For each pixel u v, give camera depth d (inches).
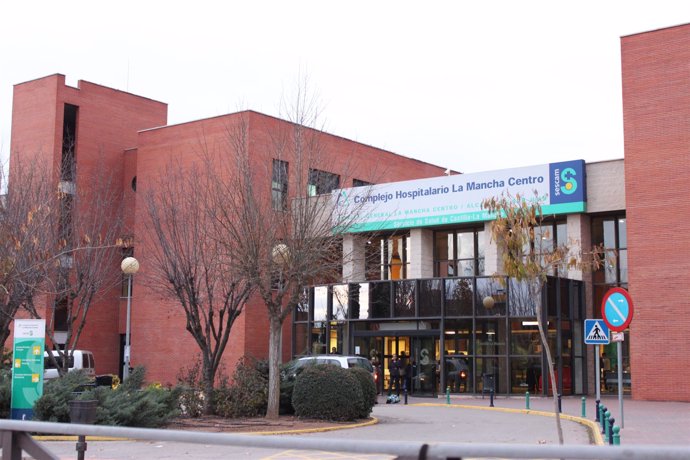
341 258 989.8
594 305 1300.4
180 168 1188.5
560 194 1268.5
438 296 1311.5
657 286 1133.1
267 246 845.8
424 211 1409.9
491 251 1346.0
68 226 1140.5
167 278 968.3
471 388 1259.8
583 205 1250.6
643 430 719.7
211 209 935.0
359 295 1393.9
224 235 979.9
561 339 1222.9
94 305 1654.8
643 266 1148.5
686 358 1099.9
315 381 840.3
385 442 144.1
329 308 1417.3
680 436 673.0
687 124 1138.7
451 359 1286.9
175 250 896.9
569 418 885.2
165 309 1550.2
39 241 893.2
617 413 911.7
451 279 1304.1
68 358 1015.6
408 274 1475.1
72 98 1668.3
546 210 1277.1
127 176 1727.4
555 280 1230.9
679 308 1112.2
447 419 904.9
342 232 930.1
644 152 1168.2
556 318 1221.1
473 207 1354.6
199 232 942.4
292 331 1453.0
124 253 1391.5
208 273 960.9
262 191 991.6
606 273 1300.4
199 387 865.5
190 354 1502.2
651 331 1130.0
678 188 1135.0
